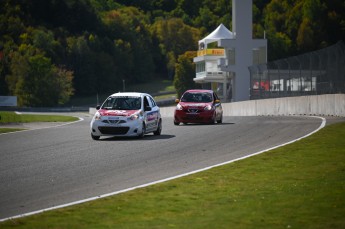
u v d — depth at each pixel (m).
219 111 69.38
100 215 21.02
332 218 19.59
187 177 28.09
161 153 38.59
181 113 67.50
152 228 19.06
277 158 33.22
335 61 75.50
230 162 32.47
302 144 38.72
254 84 108.31
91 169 32.44
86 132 60.38
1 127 76.69
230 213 20.72
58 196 25.22
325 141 39.69
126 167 32.75
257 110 102.12
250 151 37.75
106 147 43.44
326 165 30.25
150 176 29.50
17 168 33.75
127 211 21.52
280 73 96.31
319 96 77.31
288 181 26.36
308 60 84.06
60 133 60.09
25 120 104.56
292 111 87.31
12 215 21.97
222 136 48.69
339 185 24.91
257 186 25.45
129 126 49.84
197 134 51.91
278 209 21.05
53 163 35.31
